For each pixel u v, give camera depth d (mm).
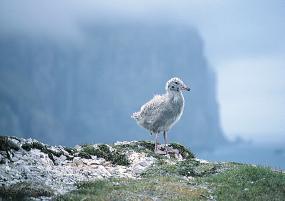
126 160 25844
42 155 24656
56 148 25875
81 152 25953
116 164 25594
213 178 22391
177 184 21453
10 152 23844
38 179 21609
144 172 24016
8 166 22766
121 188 20734
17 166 22891
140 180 22109
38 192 19734
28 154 24469
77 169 24031
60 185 21172
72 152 25938
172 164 24375
